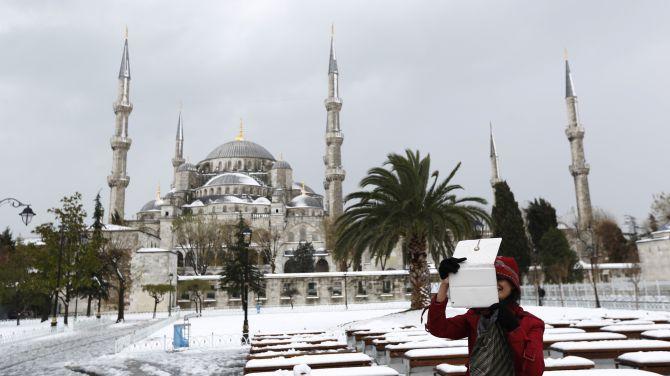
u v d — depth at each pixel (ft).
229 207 402.72
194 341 83.05
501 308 11.55
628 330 46.57
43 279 148.15
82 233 153.99
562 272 176.96
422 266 101.19
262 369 32.55
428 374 36.06
